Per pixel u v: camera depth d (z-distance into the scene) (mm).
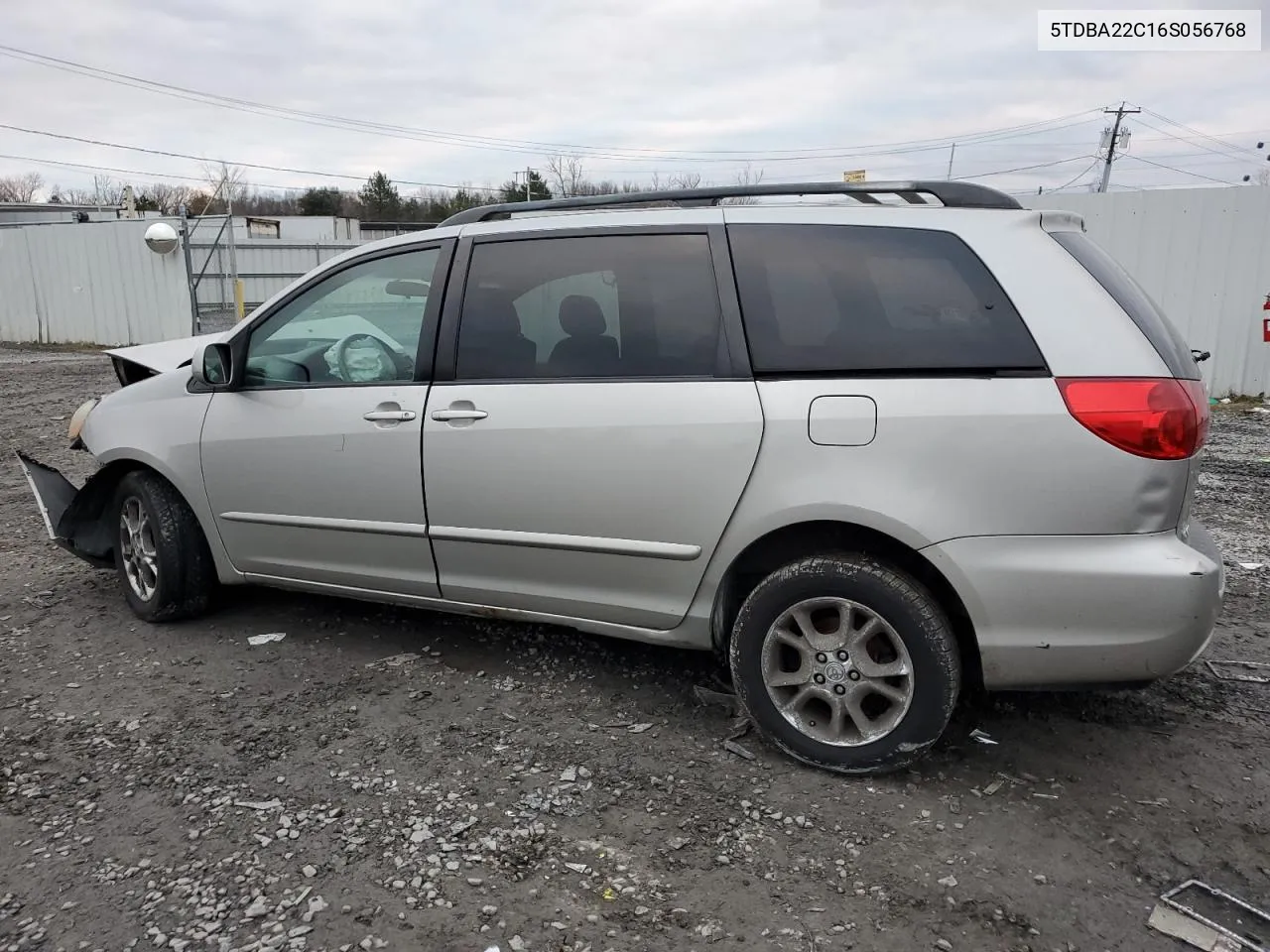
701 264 3207
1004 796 2922
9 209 38812
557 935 2330
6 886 2531
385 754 3211
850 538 3066
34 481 4883
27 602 4766
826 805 2883
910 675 2893
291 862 2623
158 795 2963
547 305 3414
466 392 3465
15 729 3404
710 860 2623
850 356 2936
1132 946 2277
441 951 2279
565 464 3273
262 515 4020
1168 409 2635
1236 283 11094
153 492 4297
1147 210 11422
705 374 3111
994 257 2861
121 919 2395
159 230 19859
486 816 2836
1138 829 2746
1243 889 2482
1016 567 2727
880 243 3016
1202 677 3746
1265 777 3012
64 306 22484
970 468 2746
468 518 3504
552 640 4195
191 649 4145
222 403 4074
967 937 2312
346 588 3986
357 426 3684
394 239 3805
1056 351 2723
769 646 3084
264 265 22562
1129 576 2641
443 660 3992
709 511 3080
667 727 3393
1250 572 5055
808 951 2275
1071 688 2822
